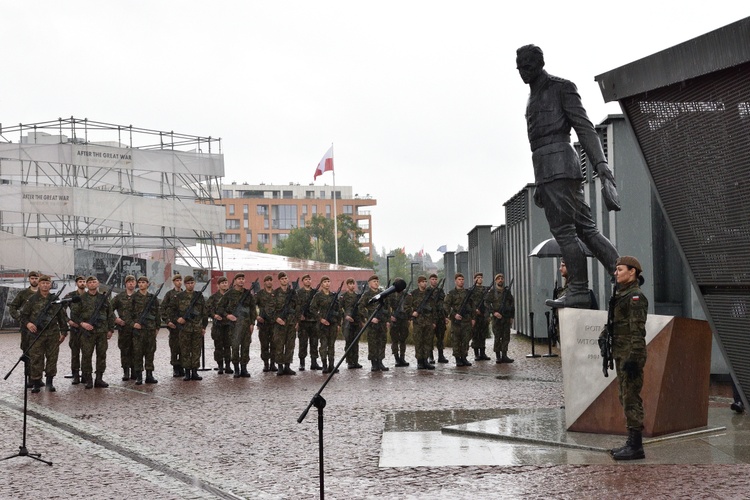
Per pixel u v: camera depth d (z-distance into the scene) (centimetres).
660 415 984
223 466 914
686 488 746
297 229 13488
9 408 1418
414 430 1100
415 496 754
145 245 5100
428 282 2178
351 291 2005
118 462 948
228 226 16738
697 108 624
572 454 917
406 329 2086
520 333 3244
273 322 1927
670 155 661
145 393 1609
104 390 1678
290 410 1323
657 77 634
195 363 1834
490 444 988
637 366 873
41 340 1647
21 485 842
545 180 1178
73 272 4162
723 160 611
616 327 897
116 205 4334
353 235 13550
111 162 4444
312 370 2005
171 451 1008
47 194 4178
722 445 948
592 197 2211
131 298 1805
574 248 1186
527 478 807
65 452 1013
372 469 874
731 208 613
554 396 1424
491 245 4278
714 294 655
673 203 671
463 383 1656
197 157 4791
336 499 754
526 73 1185
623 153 1859
